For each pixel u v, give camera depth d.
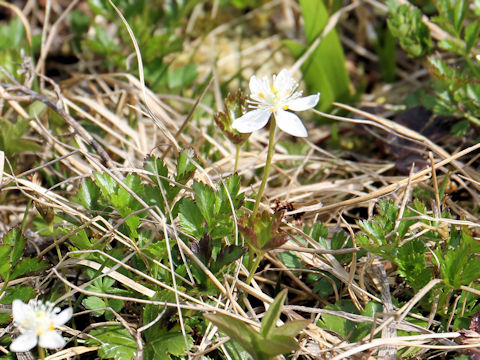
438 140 0.16
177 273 0.11
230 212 0.11
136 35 0.18
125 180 0.11
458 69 0.14
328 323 0.11
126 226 0.12
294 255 0.12
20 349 0.08
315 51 0.18
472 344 0.10
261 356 0.09
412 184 0.14
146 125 0.17
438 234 0.12
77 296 0.12
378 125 0.14
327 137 0.17
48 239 0.13
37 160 0.15
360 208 0.15
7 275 0.10
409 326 0.11
